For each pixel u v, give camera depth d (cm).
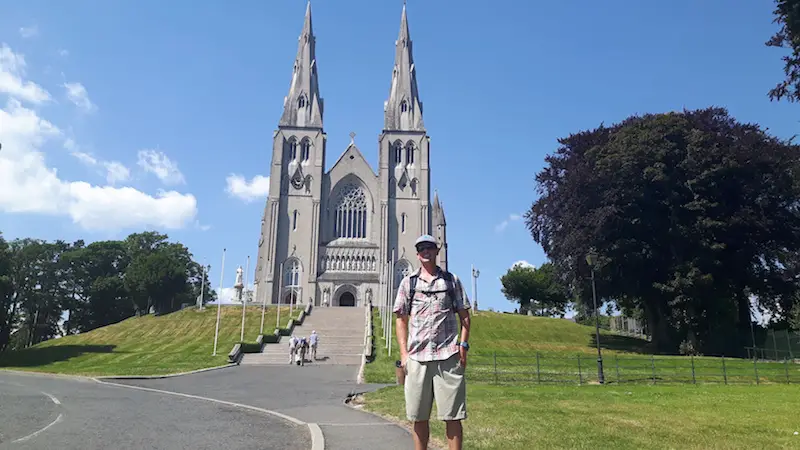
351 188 9912
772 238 4888
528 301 11262
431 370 666
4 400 1745
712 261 4547
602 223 4700
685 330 4925
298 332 5312
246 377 2830
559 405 1612
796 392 2188
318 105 10094
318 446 1009
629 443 1035
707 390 2281
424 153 9988
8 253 6406
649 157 4666
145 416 1415
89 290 10025
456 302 690
